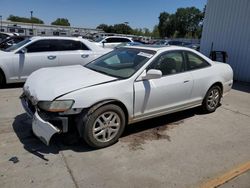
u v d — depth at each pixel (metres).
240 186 3.05
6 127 4.33
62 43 7.66
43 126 3.36
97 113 3.55
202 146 4.02
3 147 3.66
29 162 3.31
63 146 3.76
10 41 10.47
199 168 3.39
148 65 4.17
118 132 3.88
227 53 11.27
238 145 4.12
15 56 6.96
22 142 3.82
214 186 3.03
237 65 10.83
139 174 3.19
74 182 2.97
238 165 3.51
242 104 6.55
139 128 4.61
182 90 4.66
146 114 4.22
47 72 4.28
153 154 3.69
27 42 7.22
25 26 59.03
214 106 5.66
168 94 4.42
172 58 4.59
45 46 7.40
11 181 2.93
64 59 7.60
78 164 3.33
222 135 4.49
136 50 4.65
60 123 3.46
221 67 5.62
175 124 4.89
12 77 7.04
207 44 12.41
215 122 5.11
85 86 3.58
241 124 5.07
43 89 3.58
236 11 10.71
